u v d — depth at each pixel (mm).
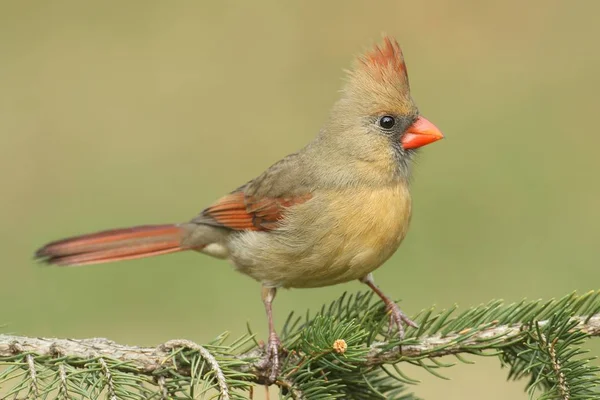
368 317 6242
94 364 5234
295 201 7113
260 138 14406
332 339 5441
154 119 14781
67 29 16438
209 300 11219
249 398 5312
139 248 7941
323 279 7145
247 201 7449
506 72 15758
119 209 13031
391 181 7066
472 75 15844
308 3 16859
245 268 7555
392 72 7223
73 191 13430
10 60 15688
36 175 13766
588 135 14227
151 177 13727
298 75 15602
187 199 13344
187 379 5332
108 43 16203
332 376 5836
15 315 10992
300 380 5699
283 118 14703
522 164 13641
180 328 10750
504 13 16828
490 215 12641
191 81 15406
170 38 16297
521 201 12922
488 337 5496
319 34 16312
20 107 14805
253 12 16906
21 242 12594
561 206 12695
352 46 16094
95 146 14156
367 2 16984
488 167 13703
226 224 7586
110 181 13680
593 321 5277
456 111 14992
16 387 5102
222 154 14172
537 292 11148
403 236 7098
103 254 7871
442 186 13250
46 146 14133
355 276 7047
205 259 11875
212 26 16609
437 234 12305
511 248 12008
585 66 15805
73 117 14703
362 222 6863
